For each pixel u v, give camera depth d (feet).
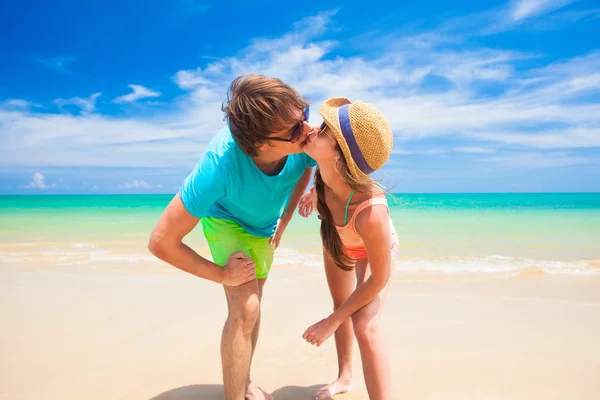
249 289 7.20
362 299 6.75
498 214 64.28
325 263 8.37
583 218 54.39
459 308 13.82
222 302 14.49
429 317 12.90
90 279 18.03
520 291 16.02
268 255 8.30
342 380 8.46
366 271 7.52
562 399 7.85
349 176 6.17
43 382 8.66
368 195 6.56
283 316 13.15
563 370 9.07
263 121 6.07
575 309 13.56
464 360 9.68
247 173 6.90
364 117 5.95
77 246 28.68
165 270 19.92
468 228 40.96
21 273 19.31
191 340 11.05
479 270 20.20
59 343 10.79
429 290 16.26
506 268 20.65
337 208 7.08
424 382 8.64
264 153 6.74
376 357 6.46
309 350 10.59
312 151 6.39
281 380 9.05
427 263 22.29
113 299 14.87
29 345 10.66
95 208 88.53
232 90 6.54
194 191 6.47
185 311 13.51
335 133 5.97
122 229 40.09
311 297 15.20
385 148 6.08
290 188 7.95
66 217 57.47
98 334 11.46
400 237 34.09
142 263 21.74
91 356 9.99
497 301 14.60
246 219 7.75
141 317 12.90
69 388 8.39
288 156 7.45
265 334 11.66
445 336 11.26
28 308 13.82
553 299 14.82
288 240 30.81
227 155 6.72
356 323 6.70
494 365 9.38
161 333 11.57
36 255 24.53
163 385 8.61
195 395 8.17
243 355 7.06
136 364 9.59
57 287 16.61
